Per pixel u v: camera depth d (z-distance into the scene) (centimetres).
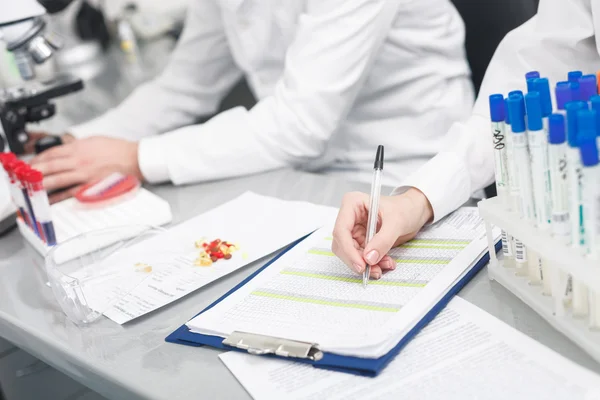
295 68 114
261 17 129
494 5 134
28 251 99
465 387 57
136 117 155
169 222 102
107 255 92
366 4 109
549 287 66
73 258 92
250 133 115
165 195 113
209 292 79
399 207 80
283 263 81
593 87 62
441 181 85
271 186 109
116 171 116
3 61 175
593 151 54
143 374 66
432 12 121
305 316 69
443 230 83
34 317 80
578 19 92
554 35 93
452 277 71
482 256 76
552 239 62
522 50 96
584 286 61
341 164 133
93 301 80
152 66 213
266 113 116
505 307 68
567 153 57
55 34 124
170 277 84
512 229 67
